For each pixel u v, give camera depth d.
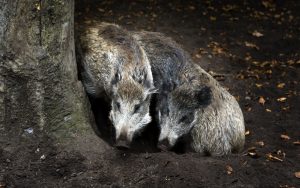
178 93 8.90
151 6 16.44
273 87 12.21
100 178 7.44
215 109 9.17
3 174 7.32
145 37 9.60
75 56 8.45
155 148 9.07
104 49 8.83
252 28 16.05
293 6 18.42
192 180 7.59
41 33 7.28
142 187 7.37
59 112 7.83
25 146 7.70
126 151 7.88
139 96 8.10
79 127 8.02
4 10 7.09
